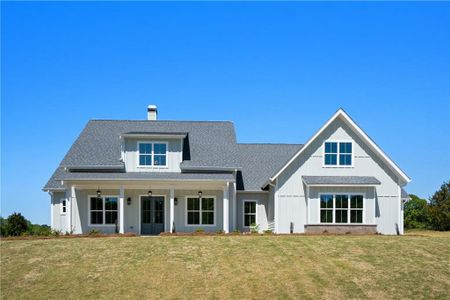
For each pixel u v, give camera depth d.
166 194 32.75
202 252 24.36
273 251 24.44
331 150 31.03
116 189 32.38
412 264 22.78
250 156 37.41
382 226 30.61
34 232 34.97
